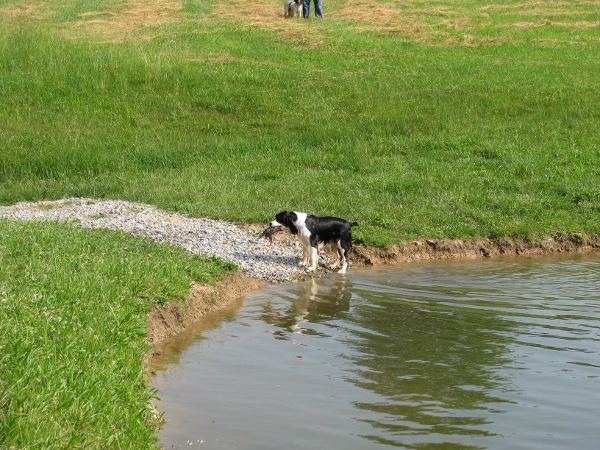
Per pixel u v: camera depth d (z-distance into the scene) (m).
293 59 26.20
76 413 5.96
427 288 11.77
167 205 15.20
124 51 24.98
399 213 14.90
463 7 36.91
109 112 21.64
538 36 30.50
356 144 19.78
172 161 18.83
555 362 8.52
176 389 7.77
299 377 8.12
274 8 35.84
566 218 15.35
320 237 12.56
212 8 35.62
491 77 24.53
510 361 8.58
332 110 22.11
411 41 29.20
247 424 6.96
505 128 20.67
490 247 14.24
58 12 34.28
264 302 11.03
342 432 6.79
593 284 11.99
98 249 10.84
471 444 6.56
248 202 15.30
